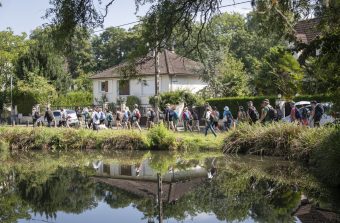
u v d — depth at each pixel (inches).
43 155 878.4
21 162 771.4
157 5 380.2
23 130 1009.5
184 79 1689.2
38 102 1817.2
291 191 444.8
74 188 506.3
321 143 540.1
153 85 1686.8
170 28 386.3
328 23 269.3
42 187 516.4
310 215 348.2
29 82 1862.7
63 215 374.9
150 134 914.7
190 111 1163.9
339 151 464.4
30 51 1936.5
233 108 1309.1
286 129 723.4
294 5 360.2
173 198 437.7
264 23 376.5
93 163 736.3
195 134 992.9
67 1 356.8
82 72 2628.0
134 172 624.1
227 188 478.6
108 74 1831.9
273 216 348.2
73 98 1936.5
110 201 431.8
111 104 1715.1
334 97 341.7
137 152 880.9
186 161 718.5
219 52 1498.5
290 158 674.2
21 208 405.4
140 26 388.5
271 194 437.4
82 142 975.6
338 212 356.5
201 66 1526.8
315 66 254.1
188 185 507.5
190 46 442.9
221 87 1464.1
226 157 737.6
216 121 943.7
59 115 1480.1
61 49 373.1
